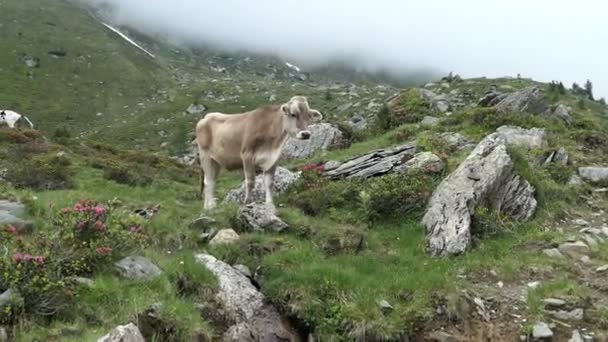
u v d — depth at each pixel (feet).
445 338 32.27
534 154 62.18
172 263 34.47
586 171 58.90
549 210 48.73
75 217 33.99
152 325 29.19
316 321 33.37
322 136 89.81
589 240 43.62
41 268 29.12
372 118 129.49
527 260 40.27
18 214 40.98
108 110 408.46
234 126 46.78
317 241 41.81
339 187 51.44
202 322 30.78
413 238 43.78
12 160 87.25
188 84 481.05
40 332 26.99
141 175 84.28
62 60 455.22
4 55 437.58
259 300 33.81
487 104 96.94
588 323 33.42
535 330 32.65
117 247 34.09
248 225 42.50
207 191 49.39
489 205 46.01
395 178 50.80
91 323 28.37
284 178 56.34
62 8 556.51
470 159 48.32
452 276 37.63
